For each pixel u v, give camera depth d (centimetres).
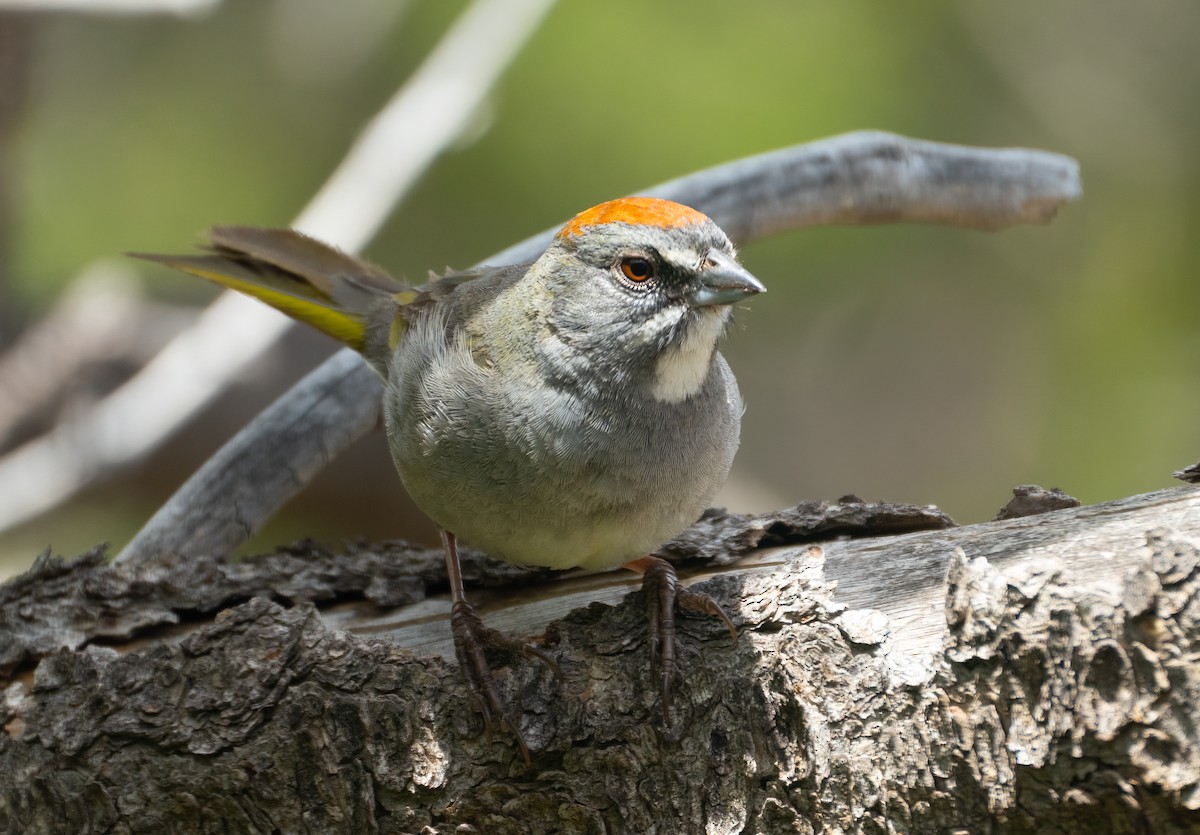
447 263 1505
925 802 514
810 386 2036
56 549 1476
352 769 568
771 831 534
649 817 545
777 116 1412
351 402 819
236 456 801
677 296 624
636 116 1414
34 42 1324
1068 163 901
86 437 1202
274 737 571
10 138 1355
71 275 1616
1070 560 529
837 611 538
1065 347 1767
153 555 768
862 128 1445
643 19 1430
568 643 574
